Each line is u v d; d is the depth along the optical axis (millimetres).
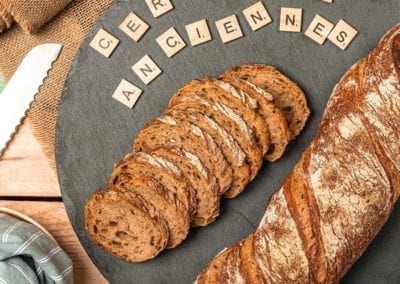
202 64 767
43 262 750
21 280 751
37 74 793
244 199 761
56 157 782
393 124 683
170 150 735
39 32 801
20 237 747
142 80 772
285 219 697
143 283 773
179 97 752
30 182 813
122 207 742
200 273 733
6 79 823
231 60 763
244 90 738
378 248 750
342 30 749
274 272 692
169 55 768
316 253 689
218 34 763
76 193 782
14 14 775
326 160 697
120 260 774
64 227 808
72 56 798
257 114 729
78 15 795
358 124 693
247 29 760
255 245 704
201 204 744
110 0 792
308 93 754
